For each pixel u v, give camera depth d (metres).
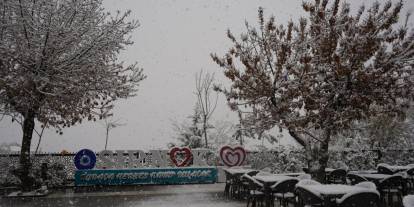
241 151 13.22
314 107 9.21
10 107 11.14
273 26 10.70
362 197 4.82
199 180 12.73
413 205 3.78
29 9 10.68
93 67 11.63
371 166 13.83
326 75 9.26
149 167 12.82
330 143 15.96
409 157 14.99
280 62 10.16
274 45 10.60
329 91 9.35
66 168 12.57
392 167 9.66
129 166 12.81
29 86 10.45
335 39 9.14
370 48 8.72
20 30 10.80
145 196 10.02
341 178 9.48
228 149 13.19
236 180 9.51
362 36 8.89
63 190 11.16
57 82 11.10
